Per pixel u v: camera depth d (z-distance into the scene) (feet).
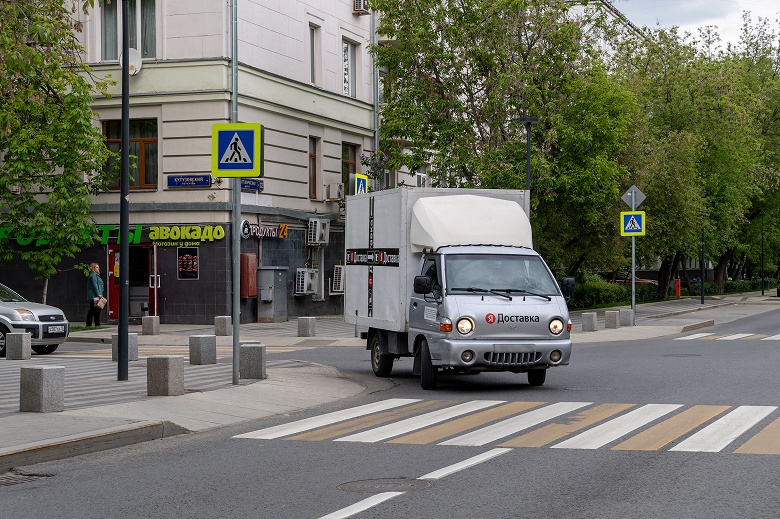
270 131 109.19
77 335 88.69
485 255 49.32
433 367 48.55
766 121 190.90
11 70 44.32
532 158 108.27
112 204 103.96
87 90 92.27
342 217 124.67
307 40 117.60
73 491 26.30
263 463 29.81
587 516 21.94
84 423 35.42
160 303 103.14
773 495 23.84
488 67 112.37
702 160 162.91
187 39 102.17
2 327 71.36
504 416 38.52
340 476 27.37
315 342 82.74
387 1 113.70
